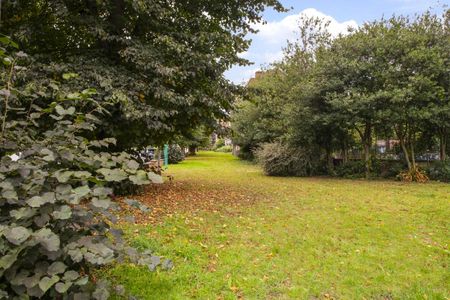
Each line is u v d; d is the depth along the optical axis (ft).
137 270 11.62
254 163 71.67
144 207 8.39
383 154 51.13
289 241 15.99
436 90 38.11
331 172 49.11
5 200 6.75
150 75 23.62
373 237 17.11
